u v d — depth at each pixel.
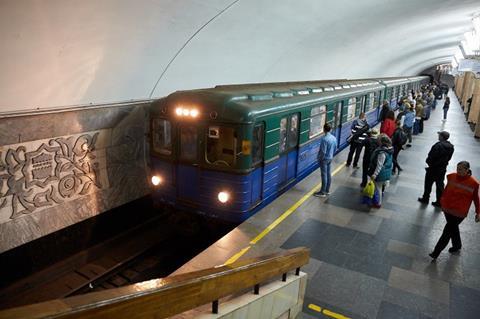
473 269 5.71
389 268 5.67
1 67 5.27
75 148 7.50
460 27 20.39
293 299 4.40
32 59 5.57
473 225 7.35
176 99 7.30
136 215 9.48
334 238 6.55
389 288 5.16
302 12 9.22
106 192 8.34
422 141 15.34
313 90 10.48
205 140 6.97
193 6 6.84
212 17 7.51
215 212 7.15
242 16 8.09
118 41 6.59
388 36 17.56
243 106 6.67
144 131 9.27
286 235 6.54
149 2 6.05
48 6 4.85
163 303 2.29
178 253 8.41
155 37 7.15
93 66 6.79
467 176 5.58
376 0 10.45
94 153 7.98
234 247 6.00
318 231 6.77
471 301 4.92
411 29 17.91
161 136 7.73
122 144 8.68
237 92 7.39
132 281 7.23
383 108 13.52
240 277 3.18
